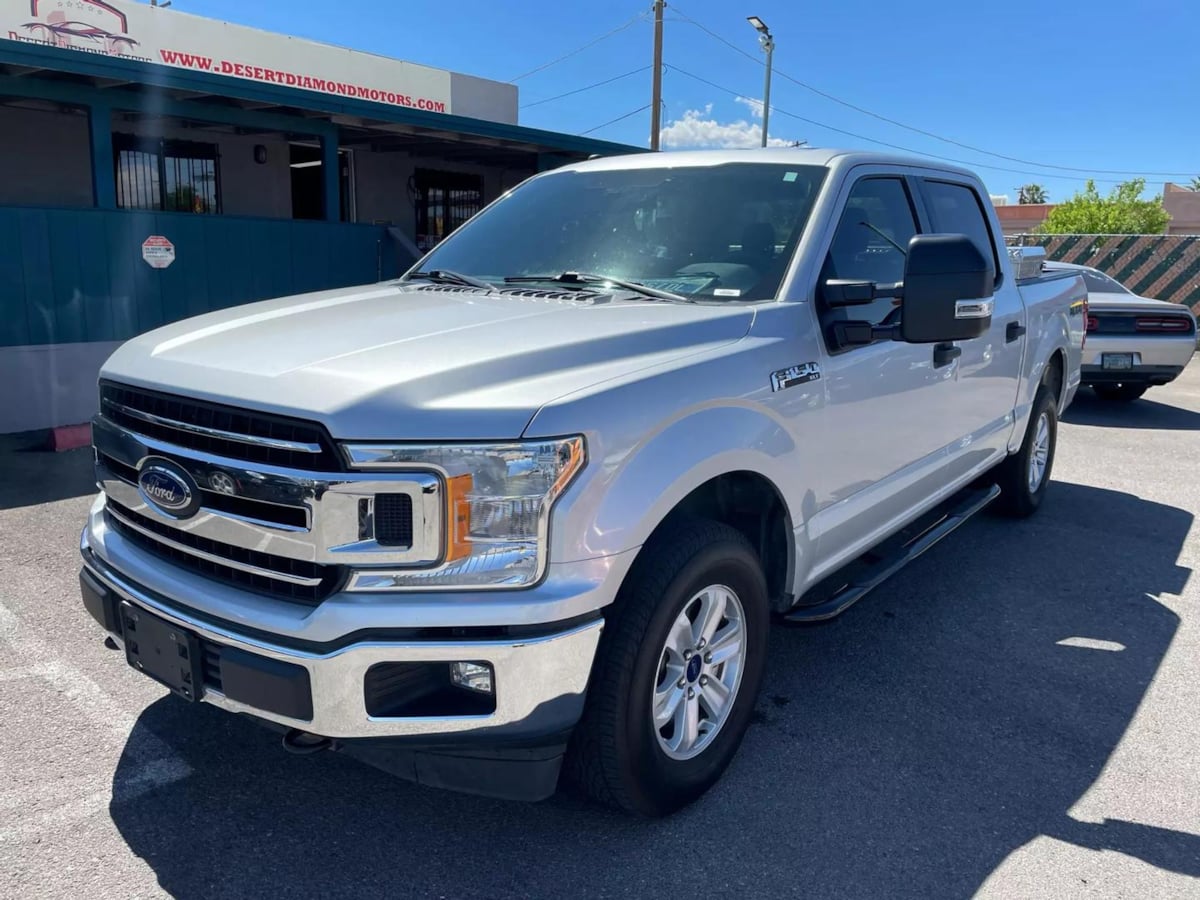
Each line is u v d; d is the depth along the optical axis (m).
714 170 4.00
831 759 3.41
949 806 3.13
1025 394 5.71
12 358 8.30
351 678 2.41
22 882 2.66
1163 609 4.91
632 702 2.71
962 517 4.99
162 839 2.87
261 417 2.48
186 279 9.47
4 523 5.76
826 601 3.72
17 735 3.42
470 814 3.04
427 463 2.38
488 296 3.53
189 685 2.69
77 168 12.19
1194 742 3.58
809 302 3.45
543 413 2.45
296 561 2.48
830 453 3.54
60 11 11.59
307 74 14.42
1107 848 2.94
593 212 4.02
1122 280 17.91
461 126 12.15
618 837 2.93
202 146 13.37
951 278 3.15
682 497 2.77
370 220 15.59
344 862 2.79
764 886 2.73
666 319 3.07
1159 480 7.71
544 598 2.45
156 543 2.88
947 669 4.16
